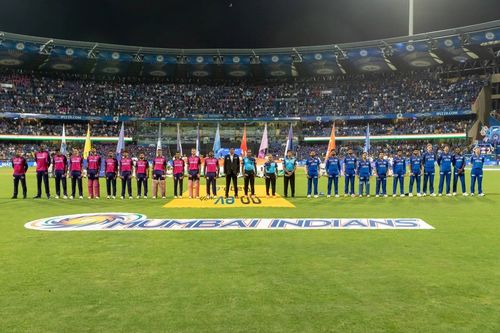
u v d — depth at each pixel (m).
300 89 74.00
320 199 18.02
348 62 69.19
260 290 5.82
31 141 64.25
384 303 5.32
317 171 19.30
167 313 5.02
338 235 9.71
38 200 18.11
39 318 4.90
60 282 6.24
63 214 13.47
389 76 72.19
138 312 5.06
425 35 59.75
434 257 7.59
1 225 11.38
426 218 12.23
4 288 5.97
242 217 12.63
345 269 6.85
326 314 4.98
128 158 19.34
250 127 69.50
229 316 4.93
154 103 70.75
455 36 58.56
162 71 72.25
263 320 4.81
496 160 50.31
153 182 19.25
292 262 7.29
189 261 7.39
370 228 10.62
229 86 75.00
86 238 9.53
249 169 19.03
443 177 19.52
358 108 68.62
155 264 7.22
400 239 9.22
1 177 34.31
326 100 71.44
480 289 5.84
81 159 19.36
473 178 19.30
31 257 7.75
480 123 60.59
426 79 69.25
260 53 67.50
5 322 4.80
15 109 61.94
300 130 68.81
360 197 18.92
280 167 36.50
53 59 65.12
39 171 18.98
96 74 72.44
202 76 75.06
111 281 6.27
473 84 63.12
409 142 64.81
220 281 6.24
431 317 4.89
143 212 13.94
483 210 14.02
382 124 67.88
